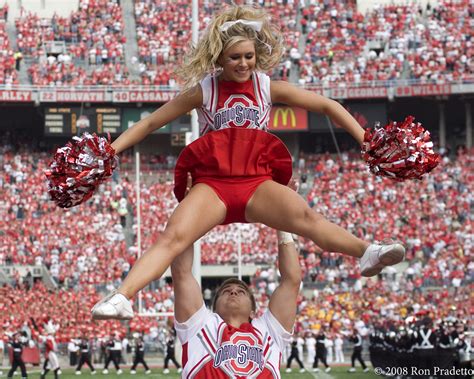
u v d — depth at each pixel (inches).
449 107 1931.6
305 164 1844.2
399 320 1104.2
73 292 1395.2
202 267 1513.3
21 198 1644.9
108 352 1146.0
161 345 1323.8
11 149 1840.6
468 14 1955.0
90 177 178.9
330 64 1877.5
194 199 174.7
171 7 1972.2
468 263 1465.3
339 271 1454.2
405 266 1501.0
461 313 1240.2
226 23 176.7
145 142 1884.8
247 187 177.3
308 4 1989.4
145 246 1565.0
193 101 183.5
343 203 1673.2
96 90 1802.4
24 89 1788.9
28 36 1903.3
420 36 1915.6
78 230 1557.6
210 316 191.0
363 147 183.6
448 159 1772.9
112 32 1930.4
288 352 1305.4
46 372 1054.4
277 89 185.0
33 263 1473.9
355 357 1127.0
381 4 2006.6
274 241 1541.6
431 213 1622.8
